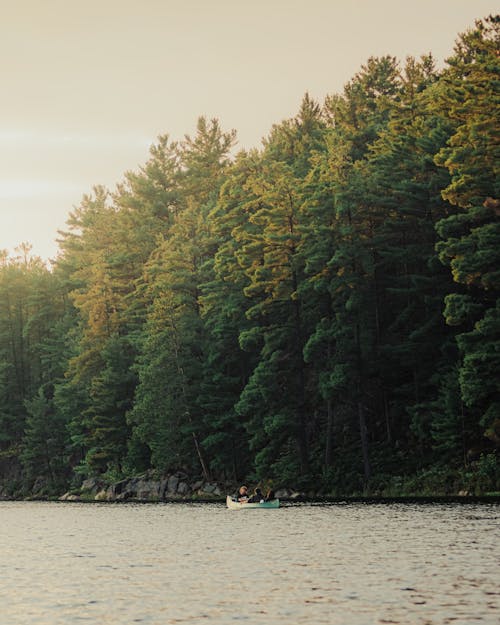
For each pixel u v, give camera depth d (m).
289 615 18.16
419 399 69.25
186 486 82.44
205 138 127.31
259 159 106.00
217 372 80.94
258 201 77.88
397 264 74.31
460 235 64.31
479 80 60.78
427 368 68.94
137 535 38.69
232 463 80.56
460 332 66.50
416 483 62.16
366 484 65.56
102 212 139.38
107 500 86.75
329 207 69.06
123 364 95.12
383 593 20.27
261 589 21.44
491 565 24.12
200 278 88.88
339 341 68.75
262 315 77.62
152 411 82.44
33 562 28.72
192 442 83.69
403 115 81.12
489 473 57.88
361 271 69.69
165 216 123.25
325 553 28.34
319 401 78.88
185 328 84.50
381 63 115.75
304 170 97.12
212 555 29.16
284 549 30.16
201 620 17.94
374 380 72.50
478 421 61.28
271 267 72.56
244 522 44.16
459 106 60.75
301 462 71.00
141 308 101.19
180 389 83.56
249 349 76.00
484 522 37.19
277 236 70.81
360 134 95.25
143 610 19.20
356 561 25.95
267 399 71.19
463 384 55.31
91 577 24.56
